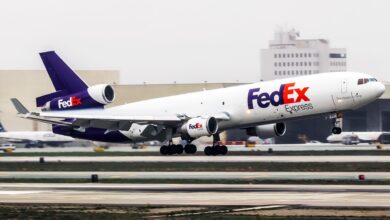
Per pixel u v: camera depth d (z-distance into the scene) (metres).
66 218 144.75
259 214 144.75
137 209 154.62
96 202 168.50
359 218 137.12
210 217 141.38
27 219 144.62
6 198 179.88
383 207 150.75
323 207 151.62
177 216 143.88
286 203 159.38
